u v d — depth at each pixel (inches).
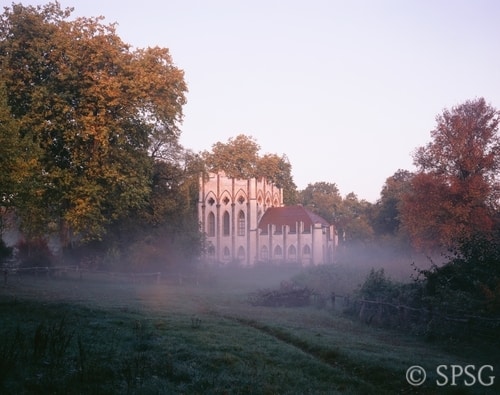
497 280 867.4
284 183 4926.2
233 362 577.0
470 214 2155.5
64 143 1775.3
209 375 511.8
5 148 1262.3
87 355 549.6
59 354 513.7
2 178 1259.8
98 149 1788.9
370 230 4119.1
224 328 831.1
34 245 1985.7
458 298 864.9
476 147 2204.7
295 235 3668.8
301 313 1160.8
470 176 2234.3
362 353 649.6
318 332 844.0
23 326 708.7
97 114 1784.0
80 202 1734.7
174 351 619.2
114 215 1914.4
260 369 553.6
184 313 1040.2
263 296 1396.4
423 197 2303.2
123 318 887.1
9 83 1680.6
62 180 1747.0
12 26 1766.7
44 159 1755.7
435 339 815.1
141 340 676.1
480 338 773.9
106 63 1846.7
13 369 466.9
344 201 5142.7
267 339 745.0
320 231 3631.9
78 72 1782.7
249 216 3794.3
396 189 3905.0
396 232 3373.5
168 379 488.1
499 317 781.3
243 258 3772.1
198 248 2326.5
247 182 3843.5
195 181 2465.6
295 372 553.6
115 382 459.5
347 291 1387.8
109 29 1913.1
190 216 2440.9
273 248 3735.2
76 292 1397.6
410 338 846.5
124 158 1881.2
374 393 491.8
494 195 2199.8
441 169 2329.0
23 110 1755.7
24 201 1557.6
